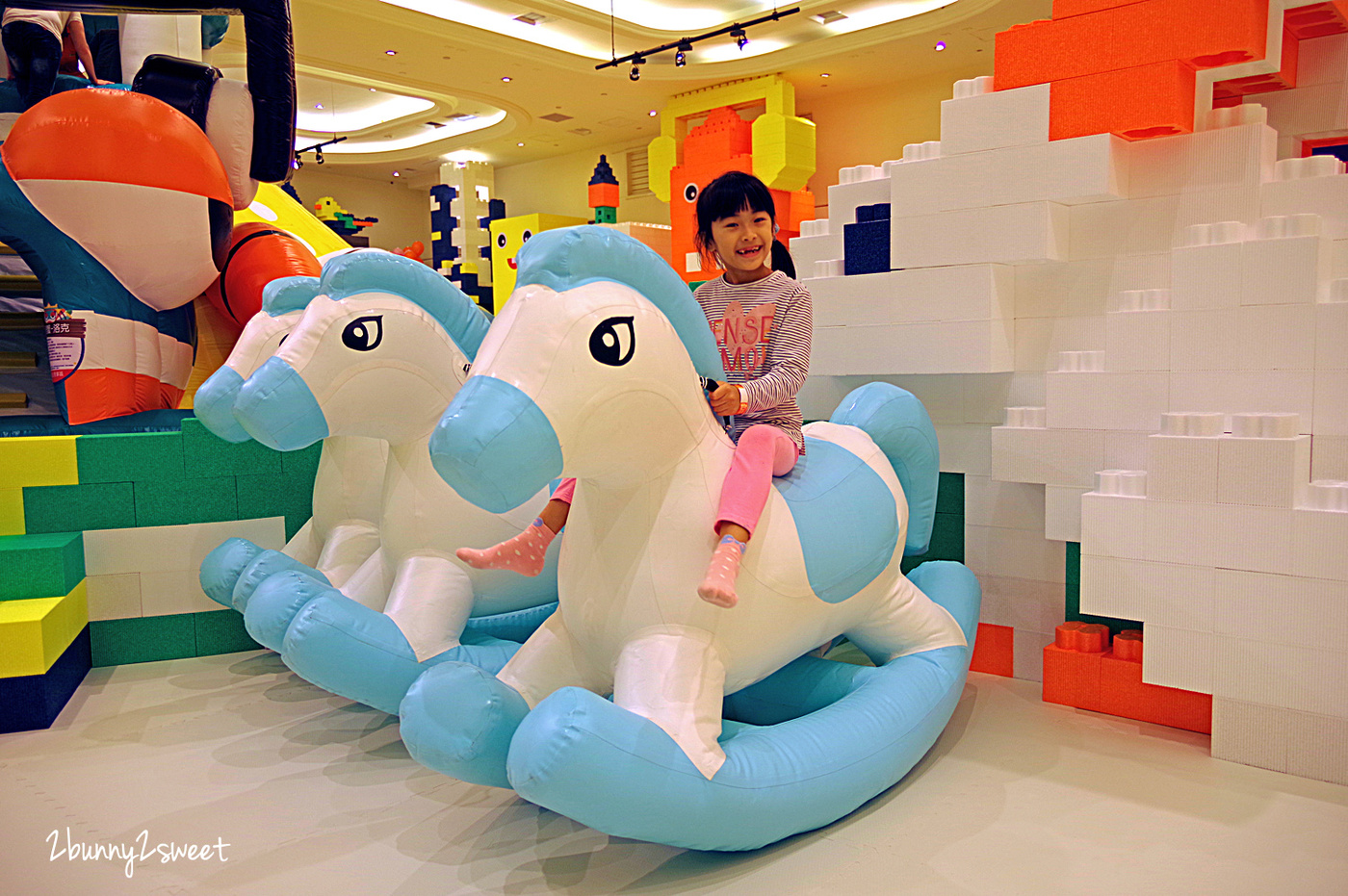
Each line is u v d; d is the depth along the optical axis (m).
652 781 1.70
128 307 3.78
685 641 1.92
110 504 3.41
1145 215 2.85
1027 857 1.97
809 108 11.82
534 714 1.71
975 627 2.82
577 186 14.74
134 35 4.66
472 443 1.61
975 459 3.23
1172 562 2.50
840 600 2.23
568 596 2.04
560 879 1.91
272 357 2.48
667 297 1.96
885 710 2.22
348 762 2.54
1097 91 2.73
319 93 12.38
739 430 2.30
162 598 3.50
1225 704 2.44
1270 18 2.64
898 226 3.12
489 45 9.28
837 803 2.03
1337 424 2.46
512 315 1.78
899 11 9.31
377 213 16.69
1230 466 2.39
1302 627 2.31
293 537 3.66
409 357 2.61
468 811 2.23
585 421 1.75
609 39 9.98
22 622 2.78
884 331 3.17
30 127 3.39
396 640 2.40
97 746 2.67
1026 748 2.55
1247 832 2.06
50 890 1.89
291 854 2.03
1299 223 2.51
